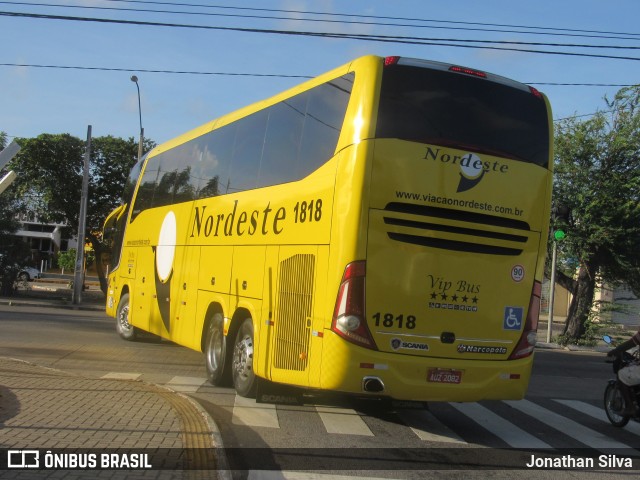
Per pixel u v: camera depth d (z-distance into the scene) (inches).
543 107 314.2
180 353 546.6
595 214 903.7
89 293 1419.8
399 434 309.1
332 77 312.5
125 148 1305.4
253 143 382.9
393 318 280.5
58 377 370.9
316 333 288.4
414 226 284.0
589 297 962.1
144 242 561.0
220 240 403.5
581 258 925.8
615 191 900.0
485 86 304.0
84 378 374.3
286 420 319.9
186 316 446.3
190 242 454.3
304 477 233.8
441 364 285.0
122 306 615.5
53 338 597.6
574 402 440.8
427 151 286.5
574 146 922.1
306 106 330.3
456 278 289.7
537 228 306.3
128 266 602.9
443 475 247.4
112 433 249.3
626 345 356.5
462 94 298.7
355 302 275.6
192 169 477.1
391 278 280.1
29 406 287.6
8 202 1210.6
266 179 357.7
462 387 289.3
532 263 305.4
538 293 307.4
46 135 1248.8
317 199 302.5
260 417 321.7
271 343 324.2
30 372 384.5
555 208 917.8
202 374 448.1
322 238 293.6
